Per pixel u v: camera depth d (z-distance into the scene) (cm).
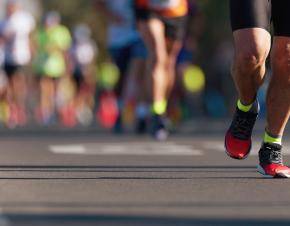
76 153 1611
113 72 4112
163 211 847
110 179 1128
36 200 926
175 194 976
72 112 3606
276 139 1145
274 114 1132
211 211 848
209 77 4650
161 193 985
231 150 1170
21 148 1770
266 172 1148
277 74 1116
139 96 2259
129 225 766
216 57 4631
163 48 1850
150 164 1362
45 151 1670
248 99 1127
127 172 1225
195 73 4319
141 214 828
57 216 817
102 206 882
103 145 1866
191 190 1012
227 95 4609
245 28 1072
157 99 1931
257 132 2606
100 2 2411
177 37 1880
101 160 1439
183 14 1864
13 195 966
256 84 1107
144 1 1823
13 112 3253
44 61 3562
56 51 3578
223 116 4512
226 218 807
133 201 918
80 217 811
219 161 1427
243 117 1149
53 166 1321
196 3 2448
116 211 848
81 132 2614
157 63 1853
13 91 3297
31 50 3366
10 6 3275
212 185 1063
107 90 3659
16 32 3284
